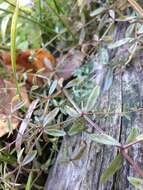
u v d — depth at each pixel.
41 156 0.21
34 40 0.28
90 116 0.18
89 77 0.22
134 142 0.13
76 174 0.17
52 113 0.17
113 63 0.20
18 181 0.19
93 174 0.17
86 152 0.17
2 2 0.26
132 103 0.18
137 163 0.16
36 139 0.17
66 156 0.17
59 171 0.18
